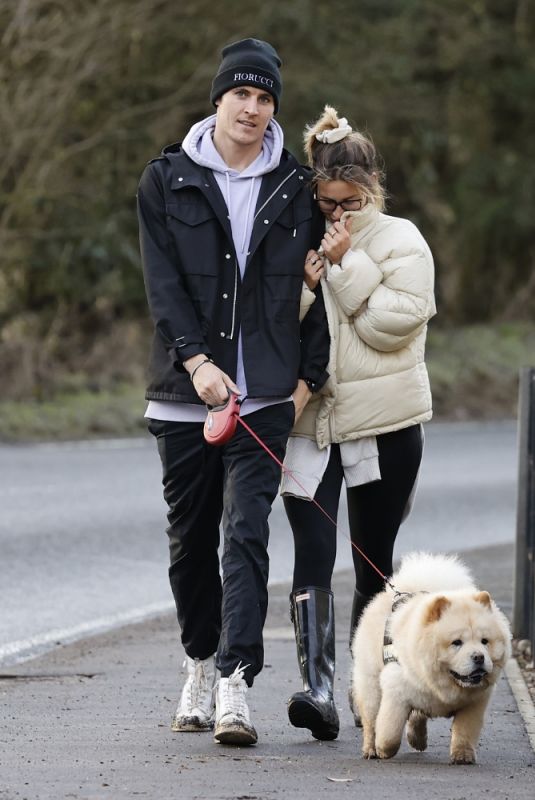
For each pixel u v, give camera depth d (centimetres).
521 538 1778
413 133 6988
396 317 1240
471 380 5941
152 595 2083
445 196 7544
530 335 7169
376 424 1259
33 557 2359
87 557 2375
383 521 1299
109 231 5662
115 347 5362
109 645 1731
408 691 1132
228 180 1222
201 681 1260
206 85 5703
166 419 1221
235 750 1175
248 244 1217
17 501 2955
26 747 1179
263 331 1213
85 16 5147
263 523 1193
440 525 2847
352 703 1305
